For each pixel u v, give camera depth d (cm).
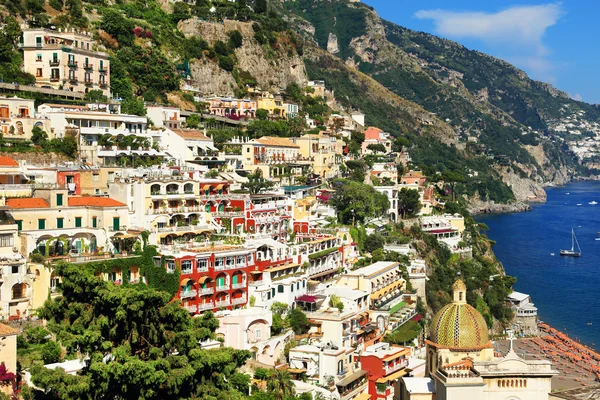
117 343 10706
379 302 18025
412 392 12206
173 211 15750
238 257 14900
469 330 12650
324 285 17462
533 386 11512
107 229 14362
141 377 9781
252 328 13938
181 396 10394
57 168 15600
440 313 12962
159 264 13812
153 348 10506
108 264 13200
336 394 13375
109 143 18212
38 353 11138
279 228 18625
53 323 10781
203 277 14112
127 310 10512
